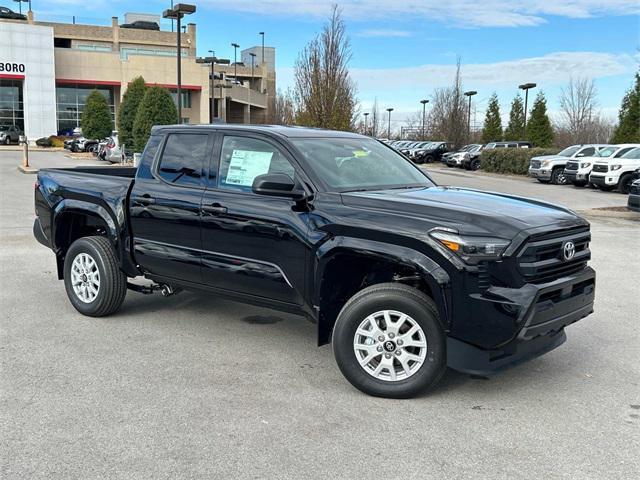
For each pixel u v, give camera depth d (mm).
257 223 5031
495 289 4148
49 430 3932
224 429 3980
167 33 78750
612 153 25125
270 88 99688
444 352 4348
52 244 6793
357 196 4746
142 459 3594
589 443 3857
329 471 3486
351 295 4855
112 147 33281
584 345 5789
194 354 5387
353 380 4551
